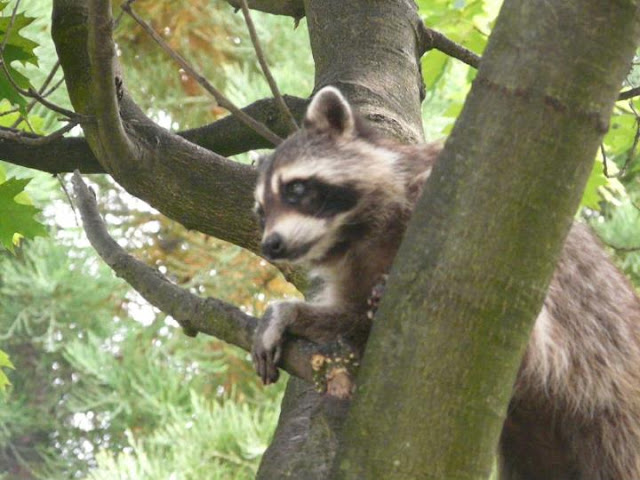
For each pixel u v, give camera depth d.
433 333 5.26
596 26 5.18
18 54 9.03
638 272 17.09
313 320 6.73
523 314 5.27
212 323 6.92
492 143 5.26
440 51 11.47
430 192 5.41
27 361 22.03
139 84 20.77
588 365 7.46
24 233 9.57
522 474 7.84
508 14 5.32
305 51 19.34
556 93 5.20
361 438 5.30
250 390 19.97
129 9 7.90
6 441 21.83
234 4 11.66
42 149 9.98
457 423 5.22
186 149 8.99
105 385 20.45
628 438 7.53
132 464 15.15
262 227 7.81
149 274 7.56
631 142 12.68
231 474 15.16
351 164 7.39
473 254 5.25
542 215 5.23
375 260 7.29
